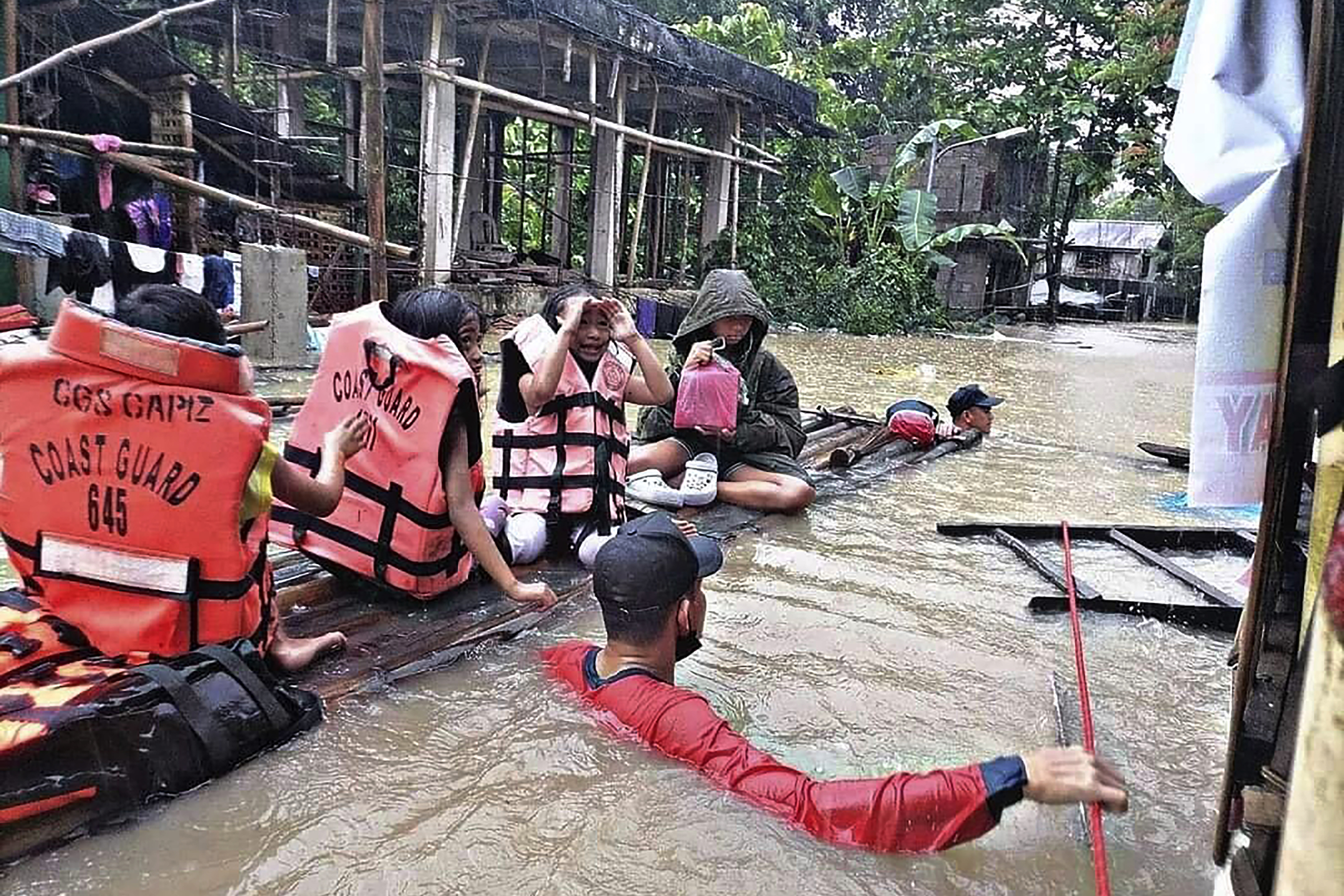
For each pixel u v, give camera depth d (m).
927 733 2.90
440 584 3.61
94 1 12.09
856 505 5.67
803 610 3.87
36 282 9.72
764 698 3.07
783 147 23.05
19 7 11.59
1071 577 4.01
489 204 20.16
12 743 2.16
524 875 2.13
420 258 13.84
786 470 5.49
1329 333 1.70
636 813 2.32
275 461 2.82
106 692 2.35
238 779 2.49
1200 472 2.03
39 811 2.21
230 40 15.05
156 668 2.47
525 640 3.43
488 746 2.64
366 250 11.67
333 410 3.59
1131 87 24.69
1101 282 38.72
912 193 22.48
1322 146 1.65
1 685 2.45
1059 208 32.28
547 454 4.23
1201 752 2.88
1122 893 2.17
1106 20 27.33
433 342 3.48
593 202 17.62
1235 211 1.94
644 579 2.74
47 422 2.61
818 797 2.27
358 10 14.52
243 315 9.63
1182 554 5.02
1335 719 1.28
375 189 9.73
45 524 2.63
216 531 2.63
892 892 2.10
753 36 24.00
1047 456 7.60
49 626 2.65
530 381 4.10
